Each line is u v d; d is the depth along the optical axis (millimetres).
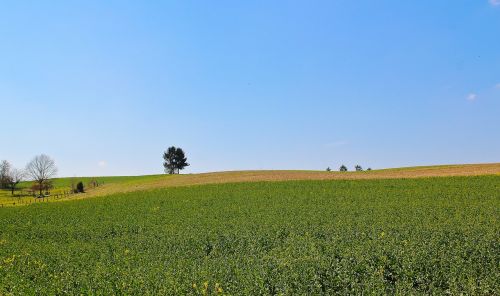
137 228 35344
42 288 16109
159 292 14398
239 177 77312
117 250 25281
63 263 21500
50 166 113625
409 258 17516
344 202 41594
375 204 39469
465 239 21234
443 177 56156
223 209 41750
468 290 14359
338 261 18328
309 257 18531
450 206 36125
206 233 28766
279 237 26406
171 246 25484
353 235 24516
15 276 18359
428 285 15484
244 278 15578
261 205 42656
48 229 37906
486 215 31188
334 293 14648
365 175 69250
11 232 37312
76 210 50500
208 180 76688
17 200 90438
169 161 162500
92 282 16562
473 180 51812
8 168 113375
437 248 19625
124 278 16609
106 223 39125
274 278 15648
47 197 91438
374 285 14781
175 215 40656
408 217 31328
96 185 106188
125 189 79125
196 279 15758
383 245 20438
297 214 35938
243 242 25062
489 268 16844
